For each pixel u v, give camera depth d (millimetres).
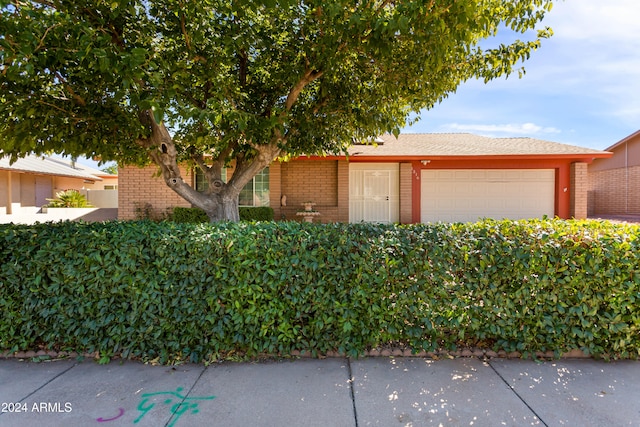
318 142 4754
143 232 3027
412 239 3012
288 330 2941
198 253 2893
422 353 3039
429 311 2979
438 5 2686
